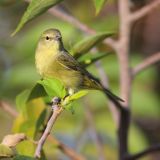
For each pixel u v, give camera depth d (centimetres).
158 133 1533
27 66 1495
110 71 1452
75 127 1502
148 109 1494
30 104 947
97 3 645
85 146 1483
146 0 1207
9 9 1566
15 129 951
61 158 1385
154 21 1530
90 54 1020
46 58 1078
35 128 956
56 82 775
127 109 1046
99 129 1517
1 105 1092
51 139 1077
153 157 1539
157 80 1522
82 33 1338
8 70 1500
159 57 1073
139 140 1492
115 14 1466
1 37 1560
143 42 1554
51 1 651
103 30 1448
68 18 1123
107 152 1515
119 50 1071
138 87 1512
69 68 1027
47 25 1440
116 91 1447
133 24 1126
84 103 1458
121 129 1045
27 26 1596
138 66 1077
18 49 1498
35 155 664
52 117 696
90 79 1021
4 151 662
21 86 1484
